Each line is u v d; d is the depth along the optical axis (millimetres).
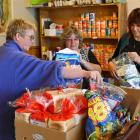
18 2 4449
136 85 1718
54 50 4527
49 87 1225
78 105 1045
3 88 1349
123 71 1763
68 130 964
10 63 1354
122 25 3680
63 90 1155
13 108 1329
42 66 1263
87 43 4141
